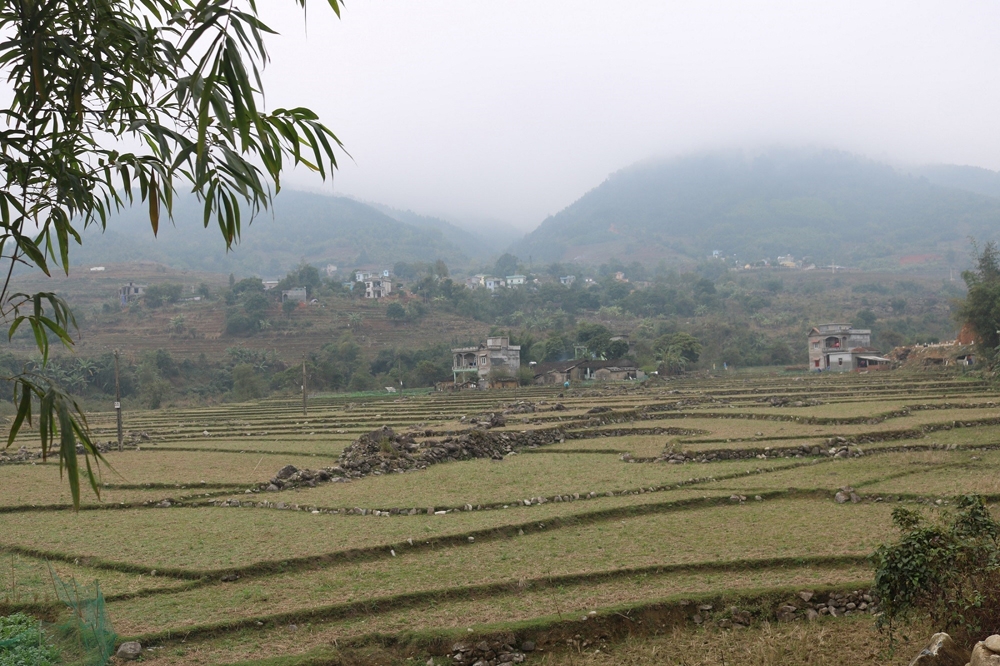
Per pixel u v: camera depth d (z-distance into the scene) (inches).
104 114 276.1
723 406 2207.2
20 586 666.2
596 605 575.2
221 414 2970.0
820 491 944.9
